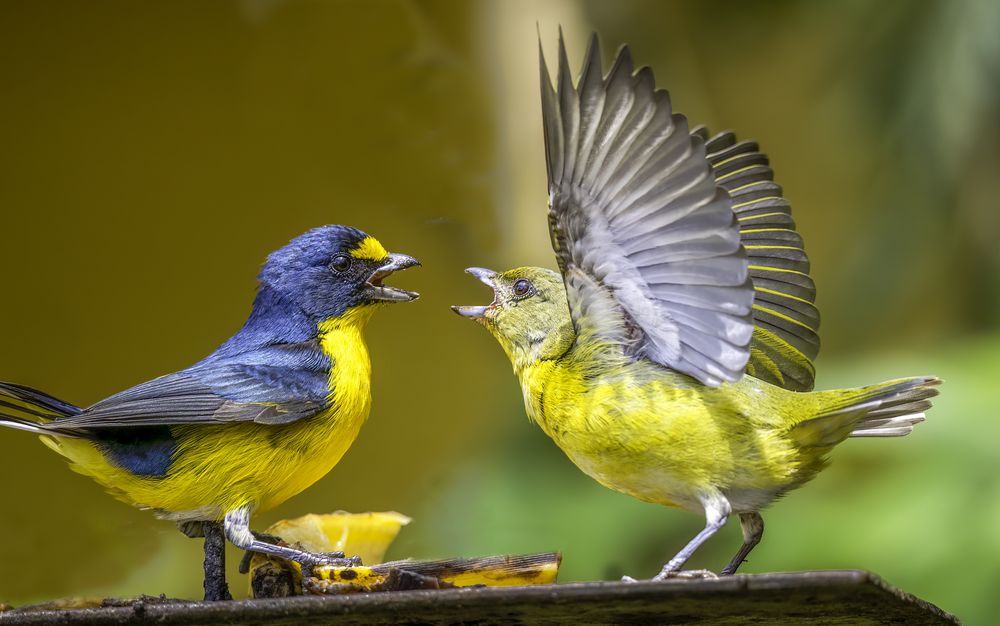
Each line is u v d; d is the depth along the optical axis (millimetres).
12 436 12594
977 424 12484
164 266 13602
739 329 6508
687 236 6477
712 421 7145
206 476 7859
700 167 6379
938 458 12430
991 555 11531
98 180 13281
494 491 14336
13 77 12625
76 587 12859
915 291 14445
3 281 13195
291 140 13516
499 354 15164
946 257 14312
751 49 17234
